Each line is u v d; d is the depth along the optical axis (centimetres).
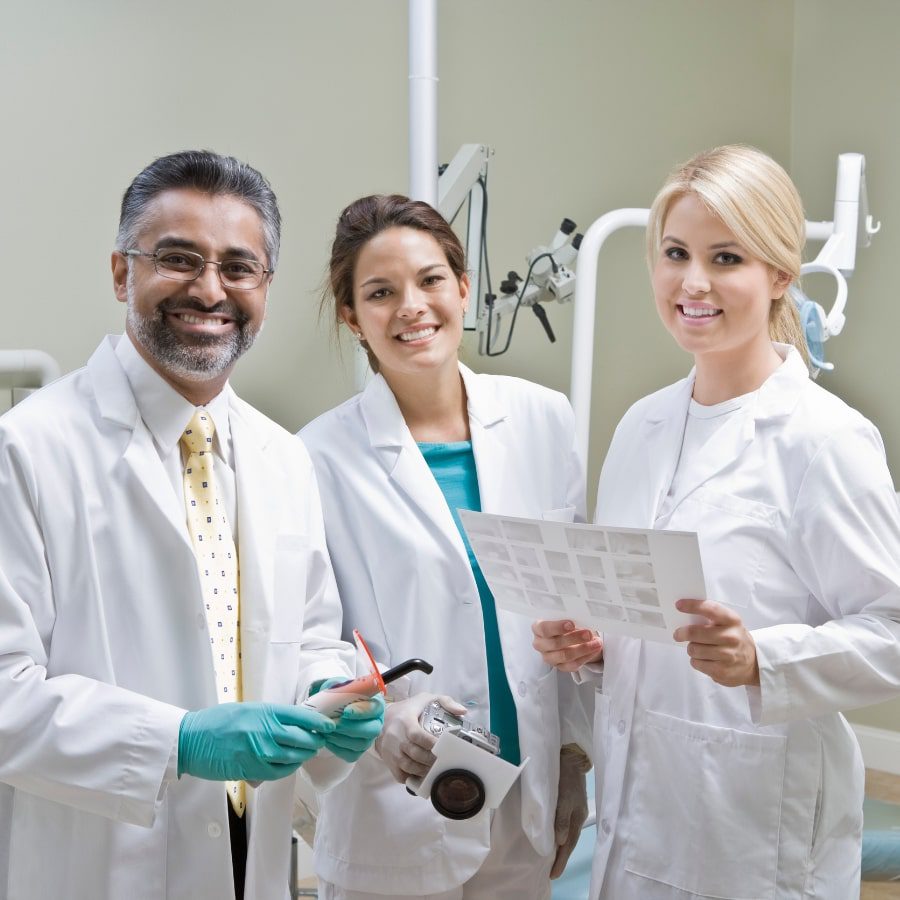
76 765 109
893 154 346
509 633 152
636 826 137
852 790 135
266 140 274
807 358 191
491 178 314
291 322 281
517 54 316
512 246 321
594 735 155
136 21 252
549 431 163
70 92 244
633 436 152
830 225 229
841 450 126
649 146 349
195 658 118
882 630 123
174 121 259
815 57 369
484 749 127
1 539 112
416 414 159
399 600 148
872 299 351
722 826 130
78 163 247
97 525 117
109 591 117
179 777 115
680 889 132
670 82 350
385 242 147
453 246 152
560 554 122
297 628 128
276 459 133
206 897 118
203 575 122
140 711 110
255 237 119
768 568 130
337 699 115
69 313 248
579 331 217
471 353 312
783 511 129
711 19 357
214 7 263
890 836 233
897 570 124
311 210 283
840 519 124
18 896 116
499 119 315
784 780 129
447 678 148
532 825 150
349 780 149
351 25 286
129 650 117
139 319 117
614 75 338
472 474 158
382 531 149
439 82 301
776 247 131
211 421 126
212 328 117
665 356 363
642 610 120
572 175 332
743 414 136
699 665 121
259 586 123
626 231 348
